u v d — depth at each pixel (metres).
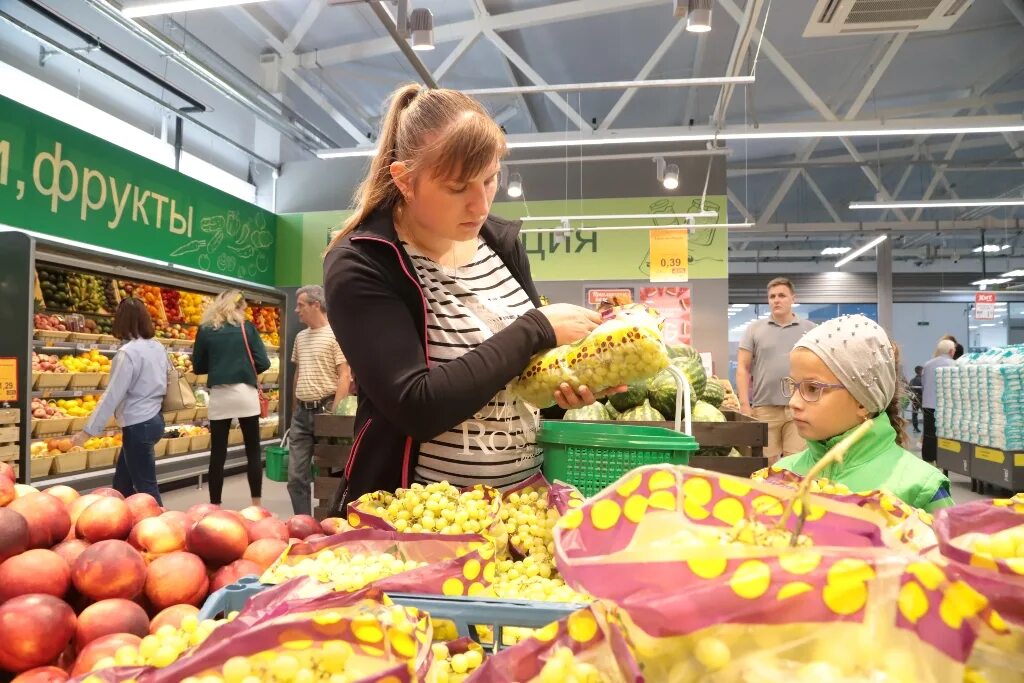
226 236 9.57
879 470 1.71
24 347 5.43
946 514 0.69
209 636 0.68
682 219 10.22
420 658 0.65
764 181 15.08
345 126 10.26
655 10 8.28
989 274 17.39
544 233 10.41
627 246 10.31
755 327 5.85
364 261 1.45
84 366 6.52
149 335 5.21
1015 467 6.70
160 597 1.08
